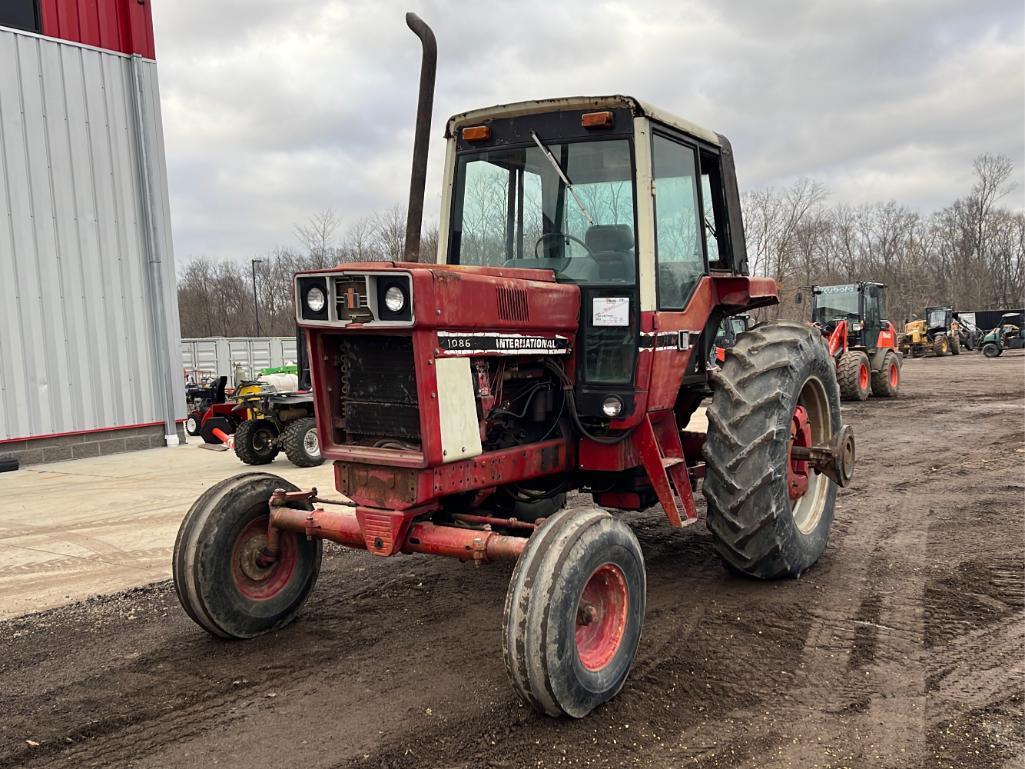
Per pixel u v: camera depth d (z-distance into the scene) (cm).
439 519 377
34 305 1042
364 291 329
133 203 1148
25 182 1034
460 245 468
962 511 643
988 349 3281
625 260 412
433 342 327
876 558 522
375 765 283
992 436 1061
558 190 433
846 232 5556
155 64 1168
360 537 371
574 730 305
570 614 301
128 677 361
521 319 371
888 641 386
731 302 508
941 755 284
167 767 284
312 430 973
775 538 443
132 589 491
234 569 396
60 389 1066
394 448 346
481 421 360
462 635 404
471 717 316
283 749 294
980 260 5912
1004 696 328
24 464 1030
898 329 4959
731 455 439
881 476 802
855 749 289
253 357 2519
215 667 370
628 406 405
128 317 1141
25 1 1035
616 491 464
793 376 454
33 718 323
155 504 748
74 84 1082
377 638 401
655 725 308
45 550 588
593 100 418
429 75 437
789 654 373
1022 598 442
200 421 1262
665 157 443
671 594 459
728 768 278
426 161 443
